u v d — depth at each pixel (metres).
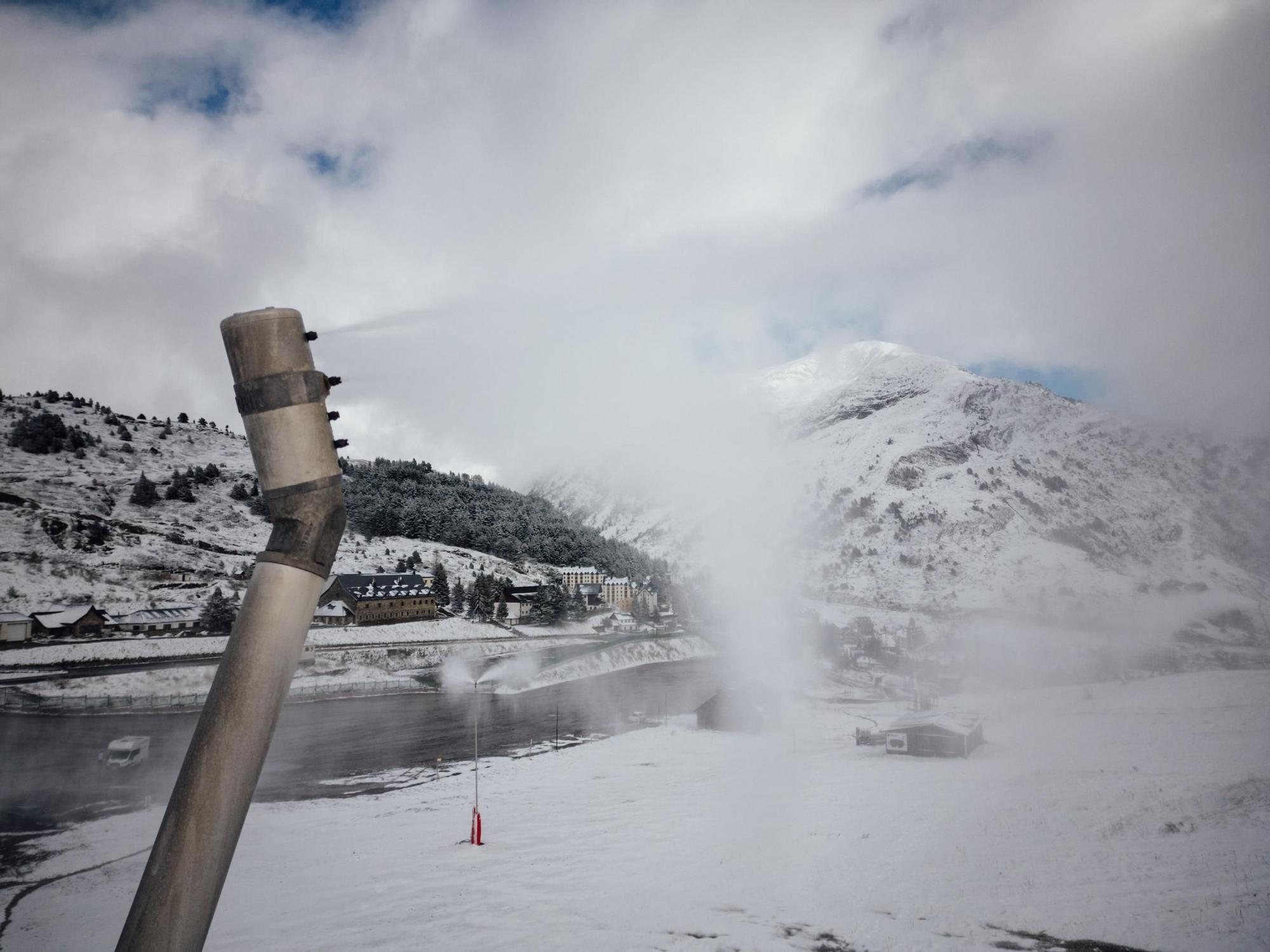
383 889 32.62
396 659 114.75
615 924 27.66
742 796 46.88
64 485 191.38
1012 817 36.75
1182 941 22.69
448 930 27.84
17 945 28.45
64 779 53.72
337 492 9.90
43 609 121.19
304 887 33.34
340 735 73.19
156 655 99.50
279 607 9.19
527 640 140.75
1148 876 27.70
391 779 56.50
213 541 178.25
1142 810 35.44
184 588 143.00
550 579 196.88
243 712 8.84
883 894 28.70
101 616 111.69
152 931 8.21
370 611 137.75
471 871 34.56
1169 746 54.50
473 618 154.75
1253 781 37.81
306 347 9.92
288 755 64.81
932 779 49.12
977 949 23.62
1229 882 26.28
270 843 40.34
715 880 31.61
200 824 8.49
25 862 38.00
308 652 109.19
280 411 9.52
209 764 8.63
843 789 47.28
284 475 9.54
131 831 42.81
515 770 58.84
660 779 54.22
